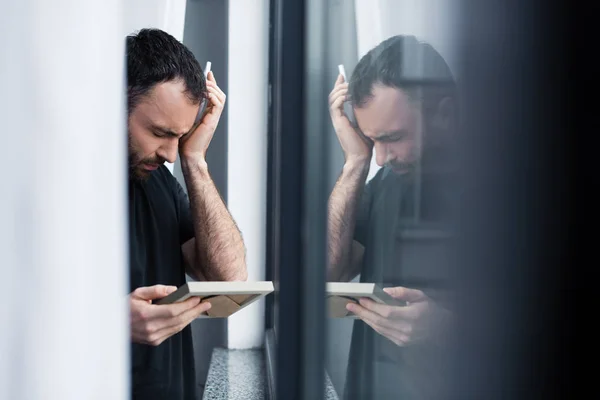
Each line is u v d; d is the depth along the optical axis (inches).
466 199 15.8
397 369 23.5
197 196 58.6
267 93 79.6
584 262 12.5
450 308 16.8
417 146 20.5
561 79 12.6
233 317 78.2
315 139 42.1
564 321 12.8
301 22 60.7
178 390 58.5
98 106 50.3
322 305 38.6
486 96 14.6
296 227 61.6
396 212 23.6
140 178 55.2
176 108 56.0
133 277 54.4
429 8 18.2
